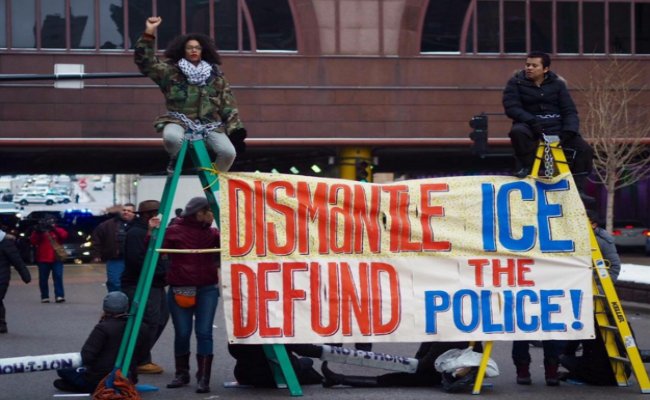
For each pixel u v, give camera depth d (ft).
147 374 32.07
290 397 26.94
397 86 110.73
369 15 109.81
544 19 112.27
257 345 28.71
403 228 27.30
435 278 27.32
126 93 106.32
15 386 29.25
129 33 106.32
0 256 43.24
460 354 27.81
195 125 26.76
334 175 114.01
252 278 26.84
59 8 104.99
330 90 109.81
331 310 27.02
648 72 112.78
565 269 27.66
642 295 54.75
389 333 27.12
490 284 27.43
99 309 56.13
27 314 53.01
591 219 31.55
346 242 27.20
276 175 27.12
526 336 27.40
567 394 27.55
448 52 111.55
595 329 28.94
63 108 105.40
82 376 27.73
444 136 111.45
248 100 108.78
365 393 27.66
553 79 28.86
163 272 32.01
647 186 152.15
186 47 26.89
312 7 108.78
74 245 110.42
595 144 103.65
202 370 28.02
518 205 27.68
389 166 152.97
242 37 108.58
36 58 104.83
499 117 112.57
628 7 112.68
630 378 30.83
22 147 106.63
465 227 27.55
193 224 28.37
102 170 153.48
